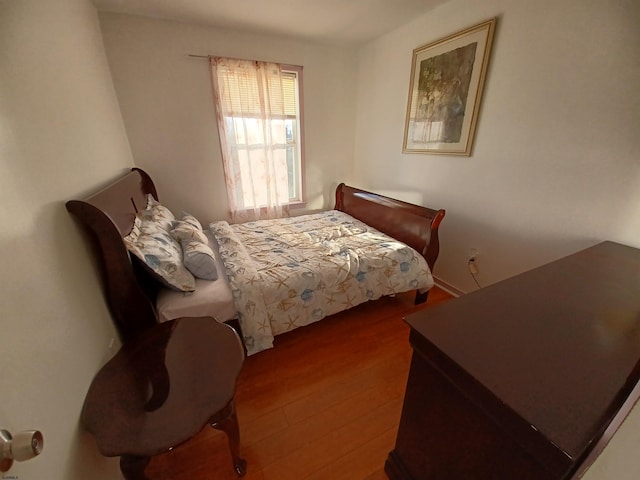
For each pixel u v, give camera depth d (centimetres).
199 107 262
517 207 191
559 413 54
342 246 210
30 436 42
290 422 132
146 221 175
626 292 100
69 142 118
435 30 225
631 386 56
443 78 223
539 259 183
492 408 62
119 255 117
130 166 235
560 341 74
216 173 287
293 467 114
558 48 155
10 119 77
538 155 174
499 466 67
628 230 144
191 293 147
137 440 76
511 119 184
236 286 154
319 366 165
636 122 134
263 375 159
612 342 74
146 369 98
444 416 81
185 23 238
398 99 275
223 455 118
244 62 261
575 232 164
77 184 119
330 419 133
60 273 89
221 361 101
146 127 247
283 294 163
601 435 50
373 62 297
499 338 75
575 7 146
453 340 74
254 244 216
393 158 294
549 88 163
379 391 149
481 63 193
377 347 181
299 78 297
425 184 261
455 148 224
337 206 337
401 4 212
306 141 326
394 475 106
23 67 90
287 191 318
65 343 83
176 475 111
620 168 142
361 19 239
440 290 253
